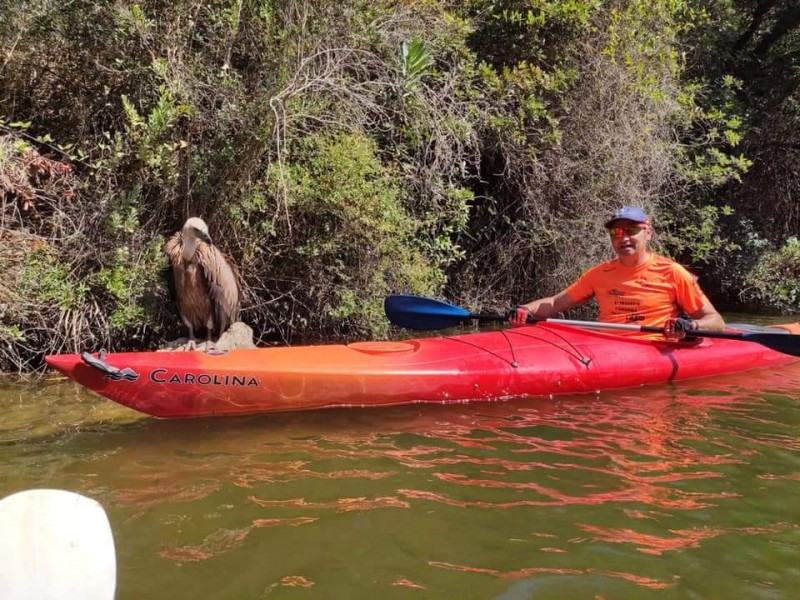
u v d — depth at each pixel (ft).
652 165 23.62
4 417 11.45
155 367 10.94
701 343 15.08
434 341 13.87
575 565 6.82
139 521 7.66
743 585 6.51
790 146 32.63
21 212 15.25
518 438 10.67
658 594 6.33
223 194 15.98
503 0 21.39
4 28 16.31
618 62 22.63
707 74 31.22
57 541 3.46
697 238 27.45
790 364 16.02
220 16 16.06
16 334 13.83
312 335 18.56
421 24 19.11
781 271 29.71
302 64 15.15
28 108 17.15
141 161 15.06
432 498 8.38
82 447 10.07
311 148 17.07
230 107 15.62
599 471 9.31
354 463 9.53
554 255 23.29
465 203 21.26
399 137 19.31
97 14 15.72
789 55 32.32
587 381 13.41
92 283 15.03
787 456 9.93
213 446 10.16
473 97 20.54
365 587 6.38
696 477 9.13
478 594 6.28
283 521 7.72
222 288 13.96
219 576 6.55
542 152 22.31
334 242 17.37
